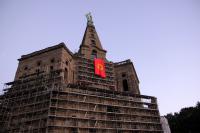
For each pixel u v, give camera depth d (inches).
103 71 2792.8
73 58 2723.9
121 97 2475.4
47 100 1904.5
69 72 2468.0
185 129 3983.8
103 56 3065.9
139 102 2564.0
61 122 1818.4
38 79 2228.1
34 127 1781.5
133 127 2261.3
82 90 2220.7
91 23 3528.5
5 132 1845.5
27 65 2529.5
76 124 1889.8
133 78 2933.1
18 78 2406.5
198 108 4168.3
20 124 1856.5
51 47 2514.8
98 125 2028.8
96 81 2657.5
